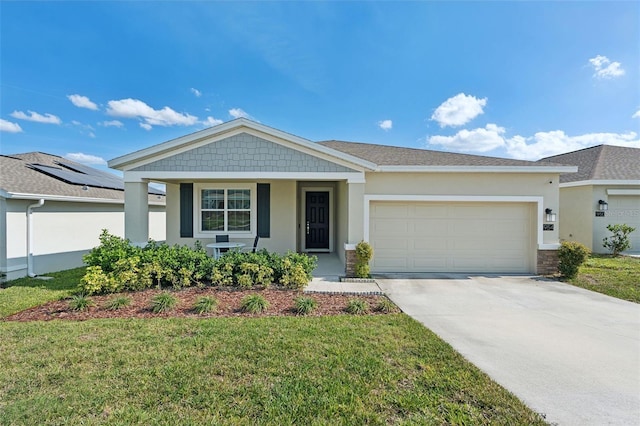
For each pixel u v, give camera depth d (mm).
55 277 10125
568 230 15617
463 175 10164
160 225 19781
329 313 6285
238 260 8289
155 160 9664
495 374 3969
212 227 12297
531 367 4172
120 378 3750
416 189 10180
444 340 5027
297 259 8547
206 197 12305
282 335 5035
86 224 12938
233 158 9664
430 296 7711
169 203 12188
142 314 6125
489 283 9086
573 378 3906
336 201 14555
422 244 10477
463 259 10477
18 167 12273
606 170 14906
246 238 12297
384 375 3861
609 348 4793
